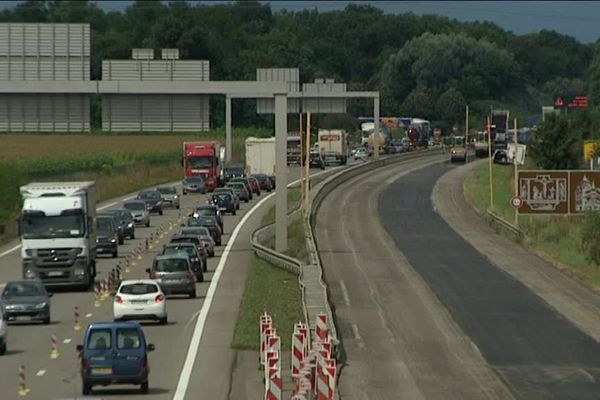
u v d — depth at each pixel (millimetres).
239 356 119250
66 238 174625
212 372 109875
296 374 93938
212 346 125312
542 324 144000
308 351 103188
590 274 193250
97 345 96875
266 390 89688
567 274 191875
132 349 97062
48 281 173875
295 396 76812
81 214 176125
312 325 127750
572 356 123000
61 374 108562
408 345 128625
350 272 193250
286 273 187875
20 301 141750
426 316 149250
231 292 172375
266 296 163000
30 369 111562
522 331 138750
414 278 185750
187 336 132625
